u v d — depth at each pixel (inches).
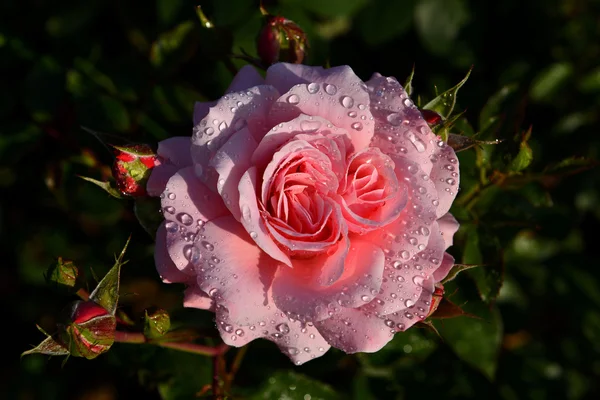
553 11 17.7
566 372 17.6
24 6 17.4
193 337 14.3
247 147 13.0
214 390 14.4
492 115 15.5
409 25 18.0
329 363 15.3
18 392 18.3
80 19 17.3
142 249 15.6
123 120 16.1
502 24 17.9
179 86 15.9
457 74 17.7
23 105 16.9
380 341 13.0
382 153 13.0
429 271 13.0
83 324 13.1
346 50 17.8
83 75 16.3
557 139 17.5
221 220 13.1
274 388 15.3
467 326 15.4
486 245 15.2
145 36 17.2
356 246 13.2
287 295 12.9
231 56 15.2
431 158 13.4
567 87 17.6
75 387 18.2
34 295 18.8
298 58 14.6
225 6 16.5
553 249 17.7
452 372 16.6
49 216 17.7
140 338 14.1
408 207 13.0
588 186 17.5
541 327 18.0
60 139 16.5
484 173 15.4
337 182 13.0
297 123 12.9
